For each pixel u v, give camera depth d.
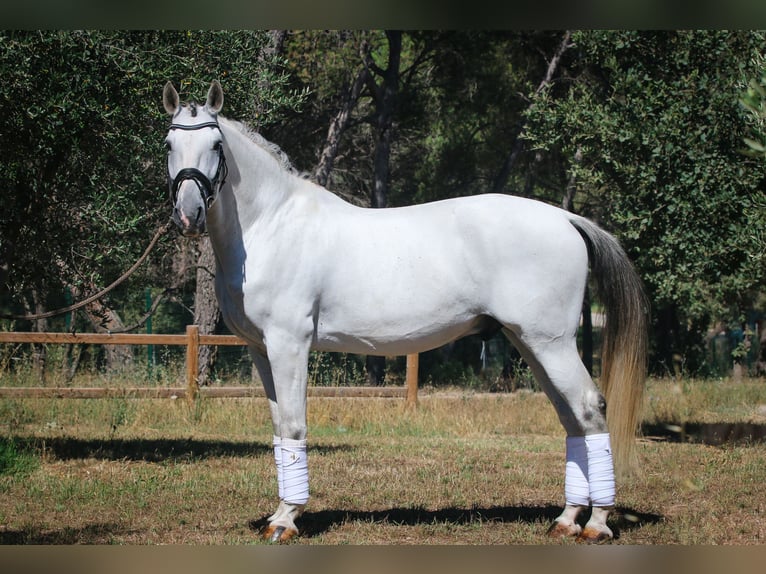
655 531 5.58
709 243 9.90
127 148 7.86
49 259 7.95
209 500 6.65
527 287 5.31
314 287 5.41
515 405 12.83
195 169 5.01
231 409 11.68
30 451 8.62
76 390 11.65
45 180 7.41
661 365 20.20
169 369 14.30
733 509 6.32
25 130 6.96
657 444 9.78
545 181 22.67
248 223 5.43
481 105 21.36
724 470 7.87
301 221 5.47
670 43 10.58
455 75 21.06
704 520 5.89
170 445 9.59
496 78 21.09
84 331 18.52
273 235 5.41
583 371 5.38
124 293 14.03
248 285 5.35
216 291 5.60
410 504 6.54
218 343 12.02
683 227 10.05
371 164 22.84
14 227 7.46
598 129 10.70
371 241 5.50
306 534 5.52
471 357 23.56
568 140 11.47
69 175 7.64
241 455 9.00
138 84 7.53
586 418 5.32
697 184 9.88
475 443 10.12
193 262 16.56
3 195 7.21
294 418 5.36
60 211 7.84
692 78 10.20
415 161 23.44
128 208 7.96
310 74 19.28
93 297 6.48
